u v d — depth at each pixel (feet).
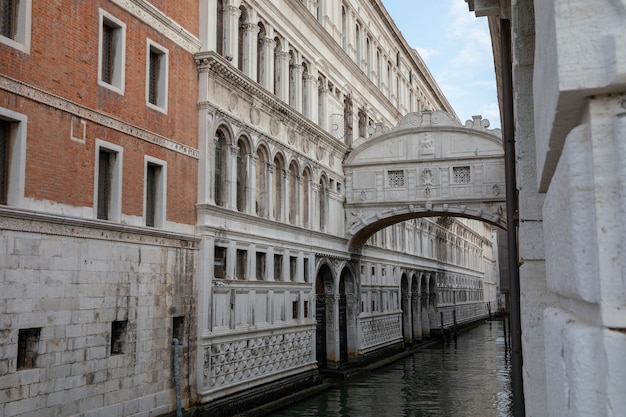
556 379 7.82
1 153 41.78
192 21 63.87
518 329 28.68
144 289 53.57
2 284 39.55
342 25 113.29
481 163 98.12
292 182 85.76
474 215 98.02
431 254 170.91
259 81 77.87
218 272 64.95
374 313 118.21
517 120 19.81
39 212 42.19
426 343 156.15
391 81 143.13
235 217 67.77
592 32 6.44
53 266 43.78
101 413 47.62
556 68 6.68
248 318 69.87
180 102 60.80
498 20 34.09
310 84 92.94
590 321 6.68
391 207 101.55
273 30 80.53
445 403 80.64
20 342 41.68
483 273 275.39
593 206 6.36
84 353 46.21
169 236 57.31
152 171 57.67
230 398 65.05
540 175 9.70
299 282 83.97
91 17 49.16
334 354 98.78
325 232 94.58
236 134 68.95
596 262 6.30
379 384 95.25
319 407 76.43
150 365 53.83
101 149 50.47
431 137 100.53
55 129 44.93
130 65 53.67
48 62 44.60
